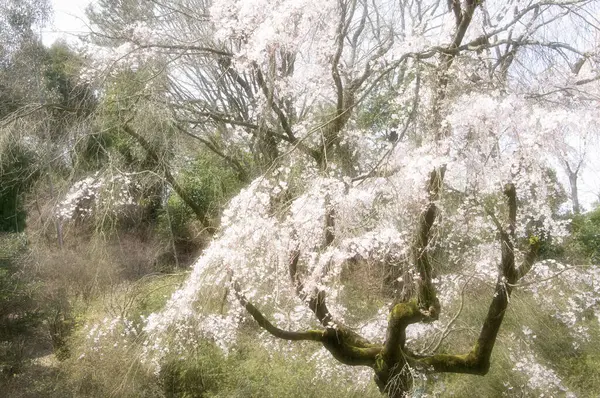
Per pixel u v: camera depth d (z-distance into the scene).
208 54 6.35
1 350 8.00
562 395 6.77
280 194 4.75
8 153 7.27
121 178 6.86
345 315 6.07
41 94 10.17
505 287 4.61
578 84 4.77
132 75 6.75
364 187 4.79
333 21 5.57
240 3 5.30
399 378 4.81
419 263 4.69
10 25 11.30
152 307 8.26
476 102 4.16
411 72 5.09
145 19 7.58
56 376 8.09
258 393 6.94
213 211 7.66
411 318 4.68
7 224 9.61
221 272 4.95
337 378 6.61
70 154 7.04
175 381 7.46
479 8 5.05
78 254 9.13
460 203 5.32
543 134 4.11
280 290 5.35
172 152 7.09
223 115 7.28
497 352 6.99
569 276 6.76
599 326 7.68
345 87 5.79
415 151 4.48
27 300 8.80
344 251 4.70
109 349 7.46
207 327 6.14
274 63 5.59
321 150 5.39
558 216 8.27
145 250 10.77
